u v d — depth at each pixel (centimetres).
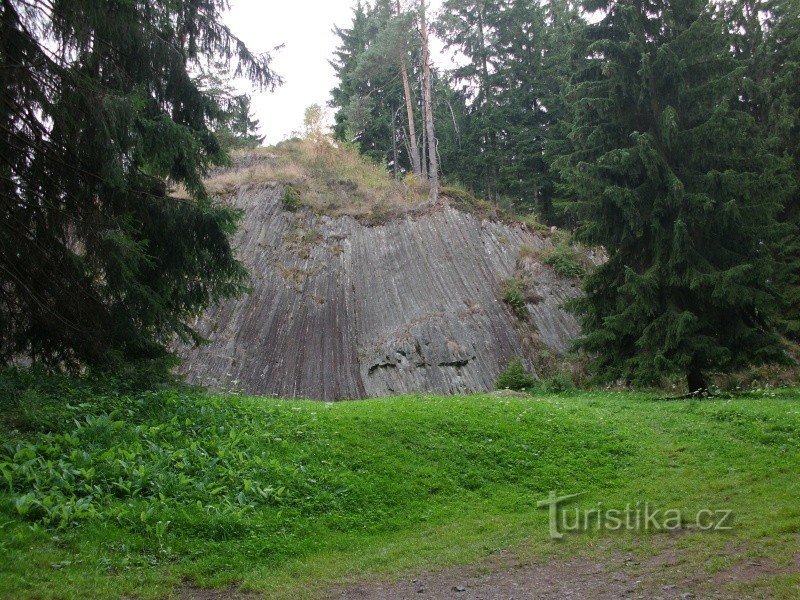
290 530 751
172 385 1158
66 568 574
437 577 638
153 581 593
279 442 980
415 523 826
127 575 592
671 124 1666
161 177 1274
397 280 2956
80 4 926
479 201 3372
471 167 4141
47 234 941
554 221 3966
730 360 1714
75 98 909
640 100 1753
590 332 1939
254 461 882
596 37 1895
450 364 2570
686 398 1688
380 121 4759
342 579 638
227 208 1226
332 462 958
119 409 935
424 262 3005
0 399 889
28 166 940
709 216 1691
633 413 1405
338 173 3709
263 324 2669
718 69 1770
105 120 927
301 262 2964
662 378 1850
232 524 718
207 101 1277
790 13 2611
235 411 1076
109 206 1058
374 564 679
